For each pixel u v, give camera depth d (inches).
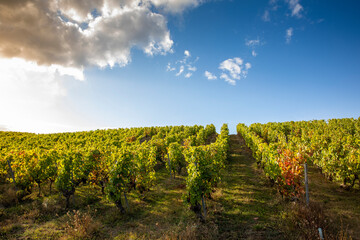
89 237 283.6
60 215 370.9
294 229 261.6
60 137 1348.4
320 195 385.4
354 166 390.9
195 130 1504.7
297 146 633.6
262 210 336.8
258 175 548.1
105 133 1494.8
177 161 616.1
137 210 378.3
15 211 377.7
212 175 368.2
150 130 1485.0
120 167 382.3
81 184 561.3
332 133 719.7
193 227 280.7
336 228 256.7
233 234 270.5
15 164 506.9
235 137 1475.1
